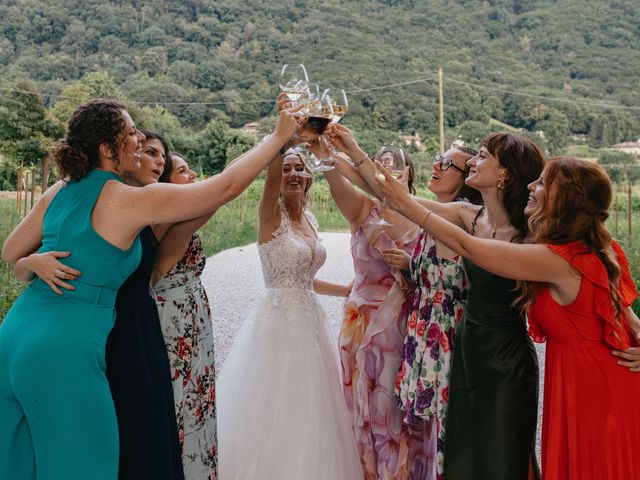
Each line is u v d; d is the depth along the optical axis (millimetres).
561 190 2379
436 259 2844
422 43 77125
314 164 2771
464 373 2631
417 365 2877
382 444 3152
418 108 54094
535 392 2613
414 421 2904
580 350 2377
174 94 53094
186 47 64250
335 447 3119
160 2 71062
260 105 54781
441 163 3170
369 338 3180
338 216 22828
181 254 2678
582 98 67812
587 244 2365
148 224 2262
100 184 2277
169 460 2350
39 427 2133
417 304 2934
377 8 81438
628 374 2369
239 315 7836
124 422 2291
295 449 3068
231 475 3088
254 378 3193
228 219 18359
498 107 58125
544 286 2426
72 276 2199
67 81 52812
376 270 3271
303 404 3119
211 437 2850
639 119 62656
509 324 2590
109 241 2225
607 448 2348
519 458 2557
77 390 2137
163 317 2703
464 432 2613
